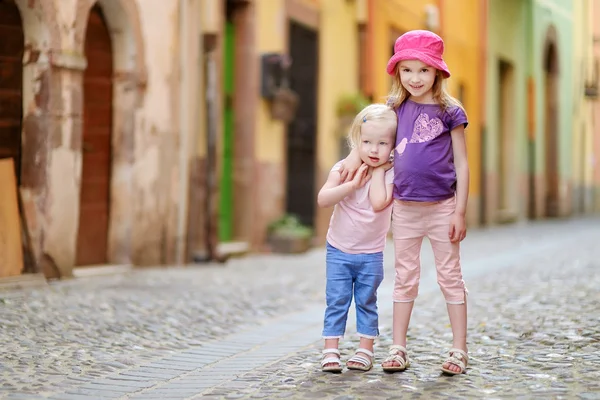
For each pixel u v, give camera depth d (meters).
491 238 26.42
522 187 38.62
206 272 15.40
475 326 9.05
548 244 23.42
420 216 6.70
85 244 14.77
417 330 8.93
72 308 10.34
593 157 50.06
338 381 6.47
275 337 9.14
